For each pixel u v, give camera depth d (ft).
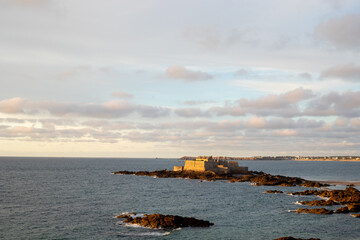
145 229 192.44
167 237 177.37
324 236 182.70
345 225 205.98
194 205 276.00
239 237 179.42
